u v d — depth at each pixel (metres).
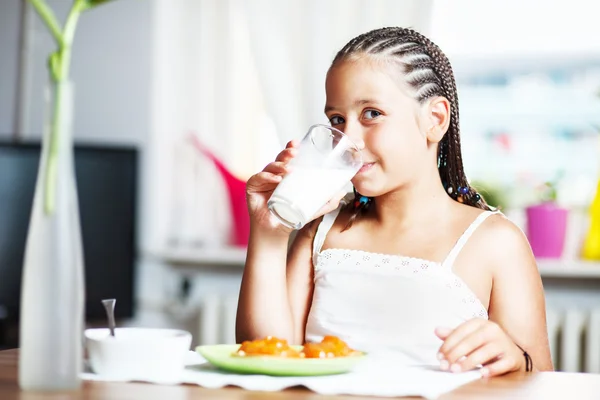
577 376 1.20
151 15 3.21
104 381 1.04
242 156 3.15
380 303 1.53
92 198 3.09
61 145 0.93
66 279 0.94
